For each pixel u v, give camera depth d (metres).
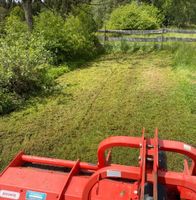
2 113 8.01
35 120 7.62
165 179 3.29
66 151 6.24
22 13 21.36
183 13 28.47
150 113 7.91
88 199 3.66
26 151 6.27
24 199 3.95
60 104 8.61
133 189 3.69
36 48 10.62
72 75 11.77
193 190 3.25
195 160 3.67
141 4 25.14
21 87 9.05
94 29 16.67
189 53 13.09
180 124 7.27
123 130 7.05
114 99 8.95
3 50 9.15
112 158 5.88
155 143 3.51
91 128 7.17
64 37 13.52
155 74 11.60
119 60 14.52
